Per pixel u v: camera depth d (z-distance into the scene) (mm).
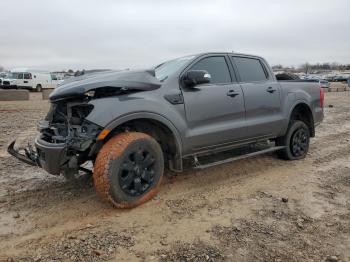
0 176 5566
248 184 5219
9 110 15852
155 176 4430
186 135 4727
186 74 4793
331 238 3607
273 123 5914
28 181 5328
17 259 3223
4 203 4484
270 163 6297
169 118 4520
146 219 4012
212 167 5973
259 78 5969
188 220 3996
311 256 3279
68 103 4285
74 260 3199
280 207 4371
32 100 23500
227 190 4957
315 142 8336
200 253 3312
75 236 3623
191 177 5480
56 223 3924
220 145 5234
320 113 7020
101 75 4535
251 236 3631
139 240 3553
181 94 4711
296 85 6582
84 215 4117
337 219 4039
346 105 19281
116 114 4078
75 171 4402
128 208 4262
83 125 4090
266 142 6184
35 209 4297
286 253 3322
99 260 3203
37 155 4426
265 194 4816
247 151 6926
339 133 9625
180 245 3459
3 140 8383
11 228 3812
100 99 4117
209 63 5277
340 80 76812
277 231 3744
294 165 6223
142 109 4266
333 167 6109
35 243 3502
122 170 4102
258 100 5684
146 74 4555
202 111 4898
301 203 4500
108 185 4004
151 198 4531
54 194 4777
